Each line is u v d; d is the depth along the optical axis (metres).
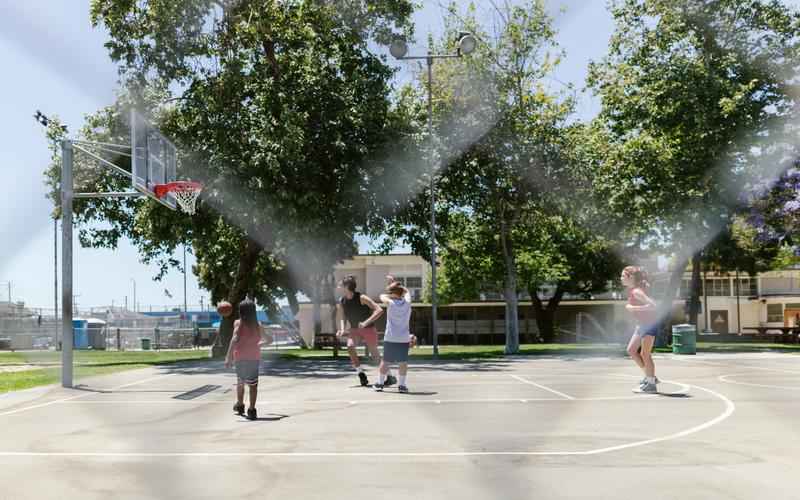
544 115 31.75
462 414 9.91
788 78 32.91
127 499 5.43
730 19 33.41
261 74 26.42
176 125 26.70
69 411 10.81
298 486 5.79
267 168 24.66
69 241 15.38
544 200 32.44
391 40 28.38
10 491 5.68
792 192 32.47
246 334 9.84
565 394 12.43
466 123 30.98
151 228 28.42
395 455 7.02
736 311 65.31
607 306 62.00
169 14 24.27
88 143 16.02
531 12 30.81
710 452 7.07
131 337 55.06
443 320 62.72
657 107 33.59
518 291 50.62
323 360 26.44
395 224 31.27
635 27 35.06
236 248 32.41
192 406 11.28
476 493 5.54
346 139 27.23
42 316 51.38
